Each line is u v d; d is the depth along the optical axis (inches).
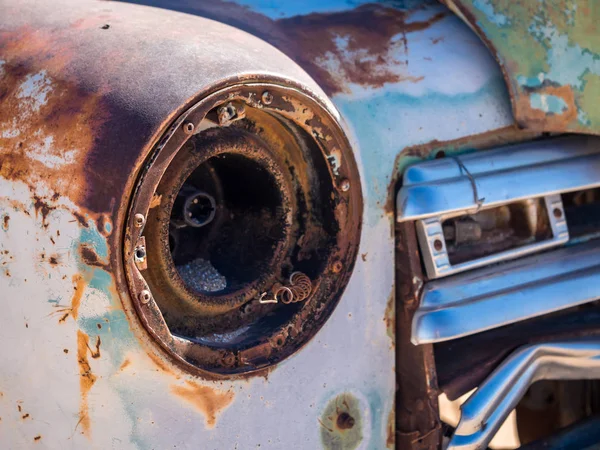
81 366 21.1
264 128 22.9
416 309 26.2
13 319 22.3
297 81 21.8
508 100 28.2
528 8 27.2
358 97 25.5
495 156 27.5
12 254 22.1
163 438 21.3
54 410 21.9
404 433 26.8
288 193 23.5
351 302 25.1
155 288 21.2
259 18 26.9
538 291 27.4
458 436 26.5
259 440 23.0
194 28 23.5
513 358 27.7
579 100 26.9
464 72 27.7
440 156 26.9
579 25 26.4
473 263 26.9
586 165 28.8
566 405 35.7
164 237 20.9
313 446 24.3
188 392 21.4
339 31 27.1
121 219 19.3
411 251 26.0
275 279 23.4
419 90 26.7
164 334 20.3
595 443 30.5
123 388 20.7
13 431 23.1
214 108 20.6
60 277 20.9
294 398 23.7
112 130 19.9
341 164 23.4
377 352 25.8
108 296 20.1
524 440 36.9
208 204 23.1
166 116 19.4
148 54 21.3
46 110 21.5
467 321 25.9
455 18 29.3
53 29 24.0
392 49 27.3
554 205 28.4
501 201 26.7
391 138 25.8
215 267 23.9
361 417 25.5
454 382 27.1
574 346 28.6
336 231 23.8
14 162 21.9
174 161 20.8
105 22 23.6
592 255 29.1
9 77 23.2
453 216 26.5
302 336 23.4
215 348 21.6
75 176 20.2
